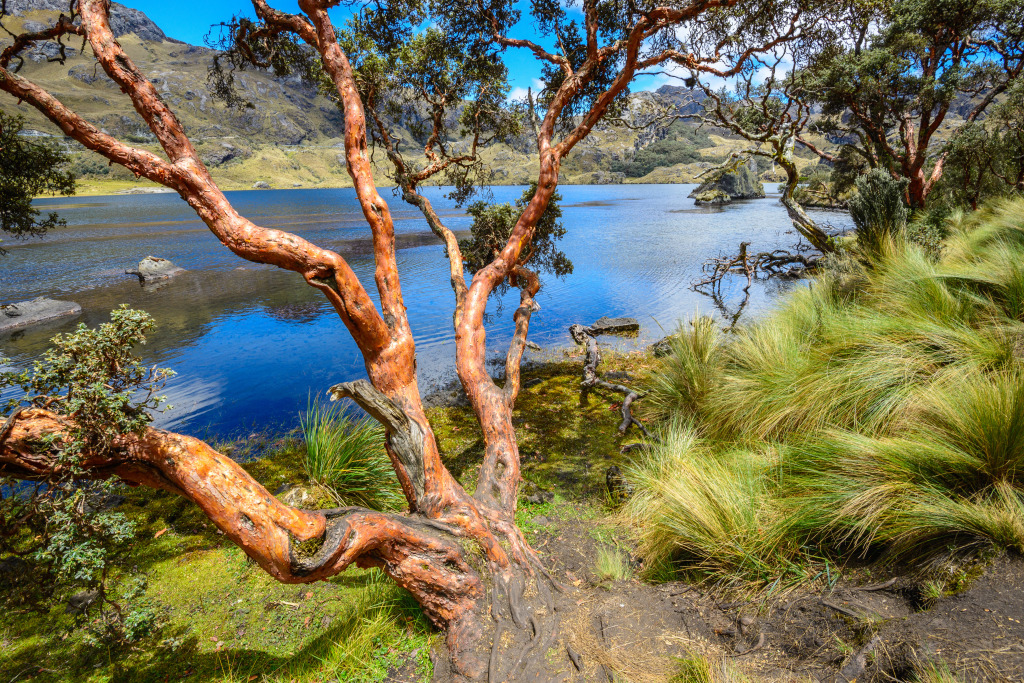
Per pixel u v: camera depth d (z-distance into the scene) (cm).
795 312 671
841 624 271
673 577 374
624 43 616
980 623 232
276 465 690
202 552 487
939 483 324
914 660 225
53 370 287
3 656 361
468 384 523
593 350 985
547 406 839
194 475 290
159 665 348
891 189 954
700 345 692
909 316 536
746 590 330
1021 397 319
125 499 592
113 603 327
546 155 591
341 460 574
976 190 1564
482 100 791
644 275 2097
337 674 322
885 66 1652
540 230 919
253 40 608
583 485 574
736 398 543
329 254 387
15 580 336
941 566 275
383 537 324
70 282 2223
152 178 378
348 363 1156
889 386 435
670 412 682
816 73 1566
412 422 382
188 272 2448
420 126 828
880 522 314
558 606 346
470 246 947
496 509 410
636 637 307
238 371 1112
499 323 1463
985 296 529
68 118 364
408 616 367
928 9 1483
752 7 662
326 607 405
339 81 468
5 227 912
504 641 316
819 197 4541
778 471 404
